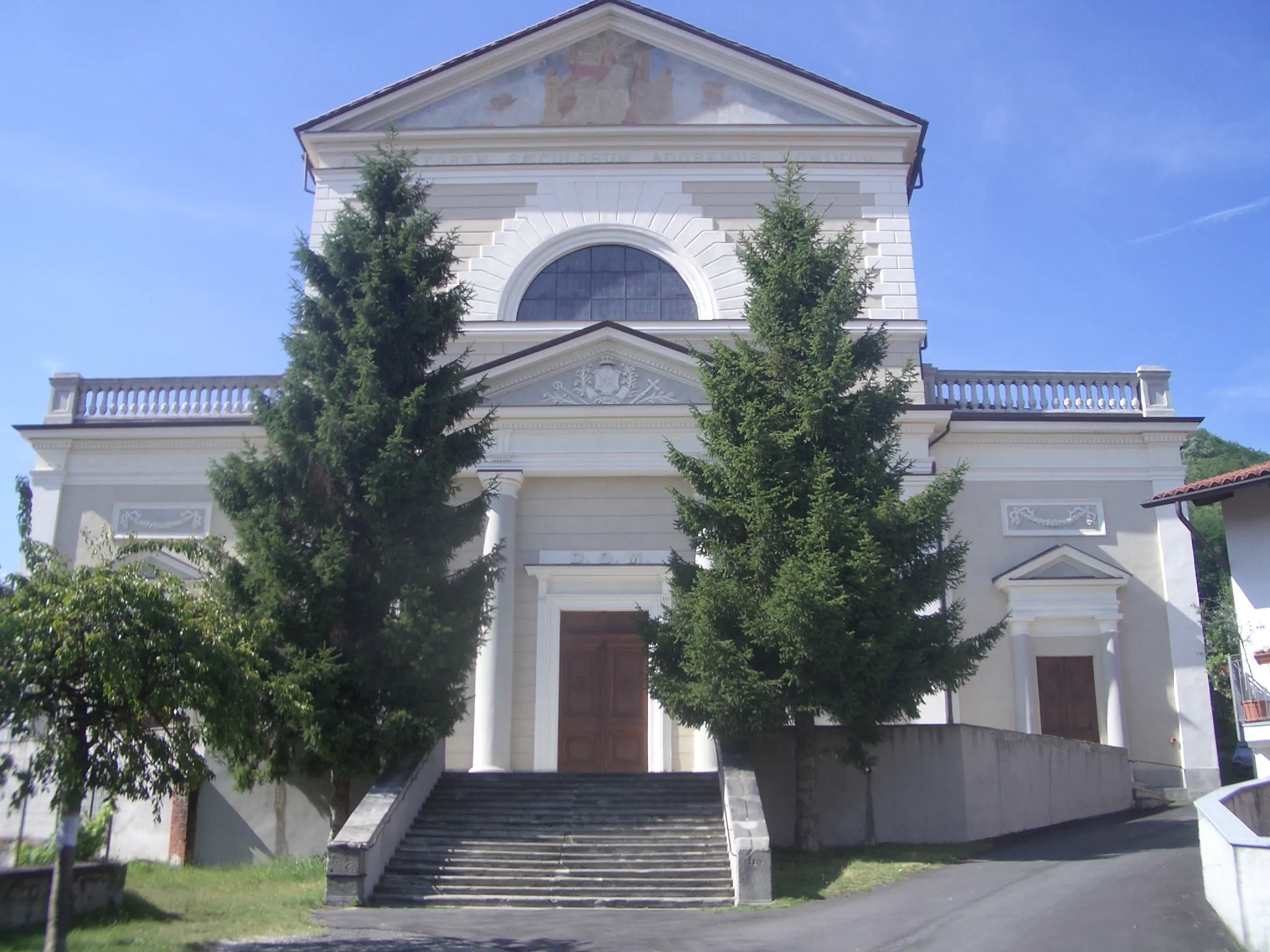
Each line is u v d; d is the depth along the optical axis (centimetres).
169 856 1938
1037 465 2666
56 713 1078
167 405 2691
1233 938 1147
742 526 1872
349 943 1249
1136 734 2527
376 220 2033
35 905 1302
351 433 1853
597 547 2480
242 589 1817
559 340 2489
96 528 2580
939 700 2427
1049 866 1605
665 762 2328
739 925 1341
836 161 2873
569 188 2856
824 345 1888
